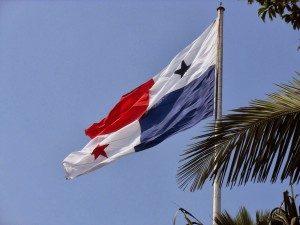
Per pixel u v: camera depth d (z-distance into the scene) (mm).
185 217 9609
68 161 18781
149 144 17609
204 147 7020
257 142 6844
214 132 6973
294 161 6715
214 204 12758
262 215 10477
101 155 18625
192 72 17797
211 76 17109
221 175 6949
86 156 18562
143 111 18500
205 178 7008
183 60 18328
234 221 10578
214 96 16188
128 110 18812
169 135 17172
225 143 6949
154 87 18750
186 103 17297
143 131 17922
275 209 9664
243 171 6859
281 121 6816
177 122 17141
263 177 6820
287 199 9523
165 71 18625
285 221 9391
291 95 6984
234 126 6938
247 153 6859
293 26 10438
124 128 18500
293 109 6840
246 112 6945
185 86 17688
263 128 6852
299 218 9078
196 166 7086
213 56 17375
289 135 6770
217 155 6945
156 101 18047
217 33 17000
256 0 10547
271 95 7051
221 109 15914
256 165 6816
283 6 10367
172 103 17750
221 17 17141
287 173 6746
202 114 16703
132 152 17891
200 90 17172
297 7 10312
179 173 7145
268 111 6895
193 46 18281
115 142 18391
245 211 10617
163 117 17656
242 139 6895
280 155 6770
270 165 6789
